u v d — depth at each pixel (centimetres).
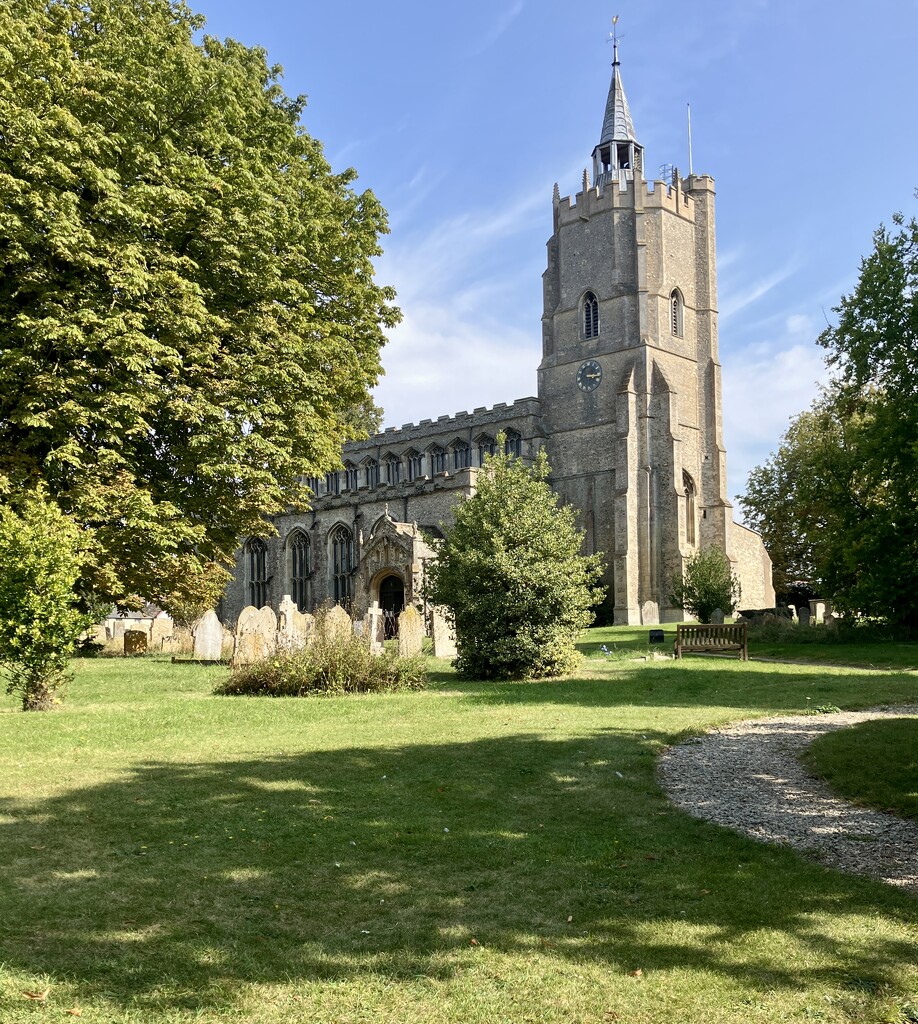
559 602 2303
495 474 2444
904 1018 504
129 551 2517
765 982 548
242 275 2603
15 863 745
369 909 658
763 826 895
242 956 577
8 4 2398
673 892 695
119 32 2672
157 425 2602
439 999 528
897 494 3419
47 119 2184
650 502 6319
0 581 1619
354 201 3269
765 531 6556
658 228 6756
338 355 2934
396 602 5512
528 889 701
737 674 2362
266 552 7269
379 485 6544
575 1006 521
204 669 2653
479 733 1380
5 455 2319
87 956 573
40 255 2273
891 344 3459
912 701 1786
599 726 1452
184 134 2628
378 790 1005
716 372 6919
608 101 7181
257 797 966
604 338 6719
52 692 1691
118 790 988
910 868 760
